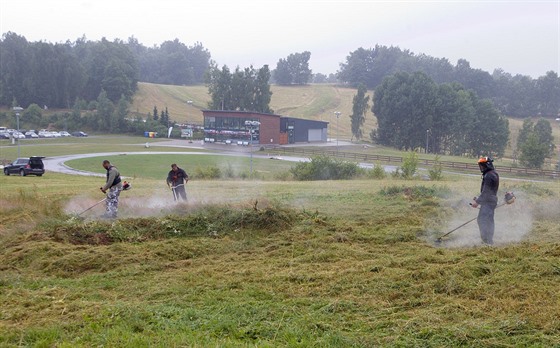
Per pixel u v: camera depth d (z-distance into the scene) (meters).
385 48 185.62
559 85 144.62
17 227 11.38
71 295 7.24
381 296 6.69
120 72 140.00
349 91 177.75
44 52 134.75
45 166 51.56
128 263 8.98
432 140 100.75
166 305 6.69
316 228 10.88
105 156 63.41
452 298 6.50
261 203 12.81
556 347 5.00
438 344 5.21
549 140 94.88
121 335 5.57
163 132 105.94
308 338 5.44
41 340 5.52
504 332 5.40
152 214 12.65
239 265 8.68
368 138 117.19
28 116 118.31
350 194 16.44
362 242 9.97
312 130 96.75
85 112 125.25
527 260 7.79
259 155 68.88
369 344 5.25
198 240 10.31
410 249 9.26
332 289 7.03
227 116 86.00
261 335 5.64
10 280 8.13
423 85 97.75
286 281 7.55
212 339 5.43
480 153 99.81
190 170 49.66
